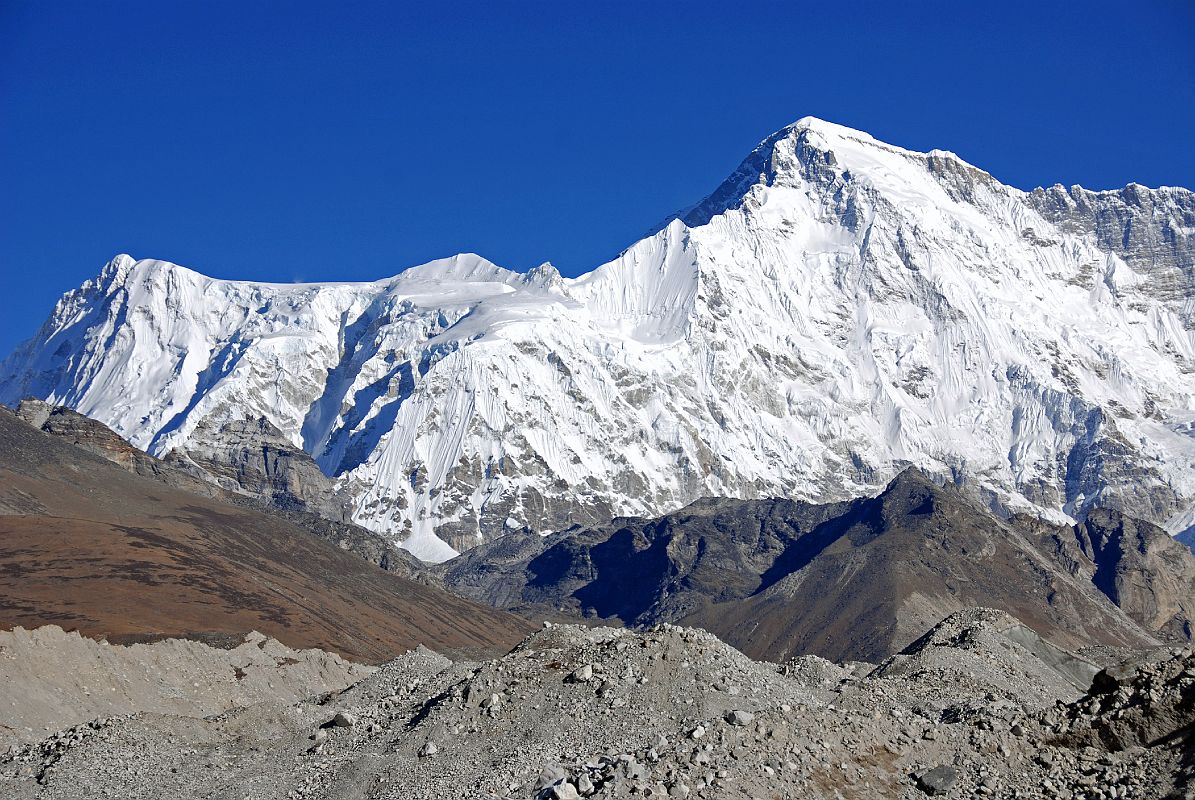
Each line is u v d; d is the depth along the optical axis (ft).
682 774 179.01
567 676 235.20
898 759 187.32
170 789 228.22
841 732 189.78
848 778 181.06
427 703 244.83
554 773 196.44
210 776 233.96
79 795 226.79
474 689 236.84
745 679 228.63
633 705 220.84
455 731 227.20
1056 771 179.01
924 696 239.71
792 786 177.17
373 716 250.57
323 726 250.37
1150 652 250.98
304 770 228.63
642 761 188.44
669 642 237.45
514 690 234.58
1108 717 183.93
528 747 213.46
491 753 215.51
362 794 213.05
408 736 230.07
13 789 231.50
